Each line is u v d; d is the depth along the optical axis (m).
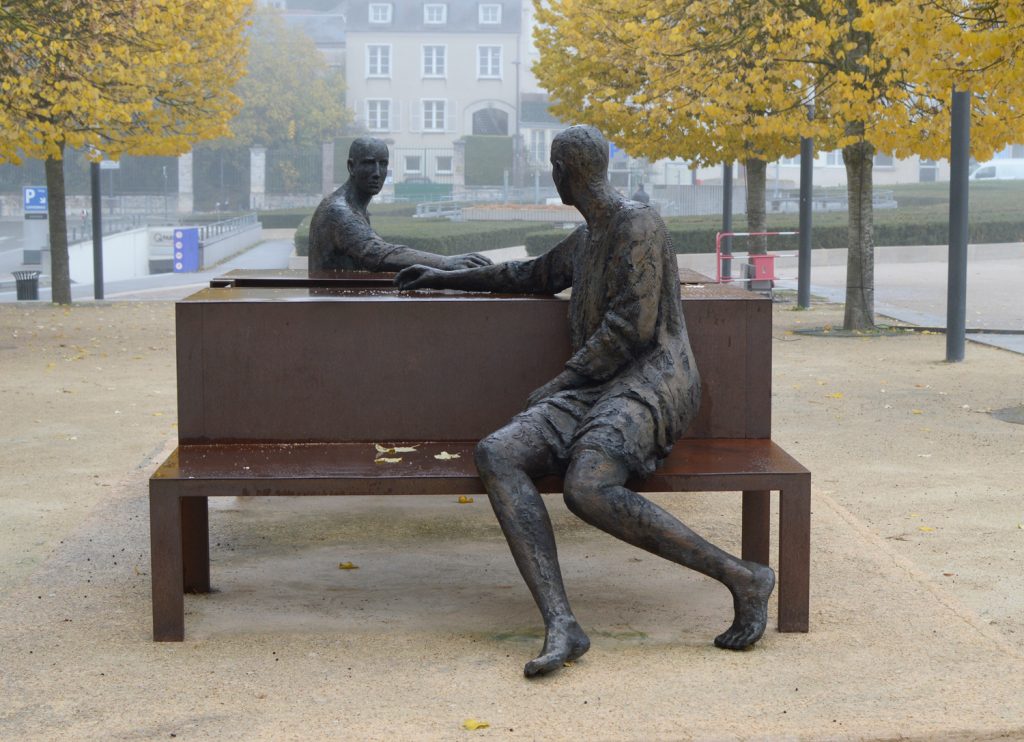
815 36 14.16
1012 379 12.11
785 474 4.70
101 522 6.62
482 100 77.50
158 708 4.02
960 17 10.06
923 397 11.09
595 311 4.88
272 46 67.62
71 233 44.59
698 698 4.06
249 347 5.28
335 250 7.28
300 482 4.63
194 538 5.43
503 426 4.95
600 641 4.71
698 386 4.83
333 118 68.56
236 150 69.25
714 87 16.17
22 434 9.41
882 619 4.94
